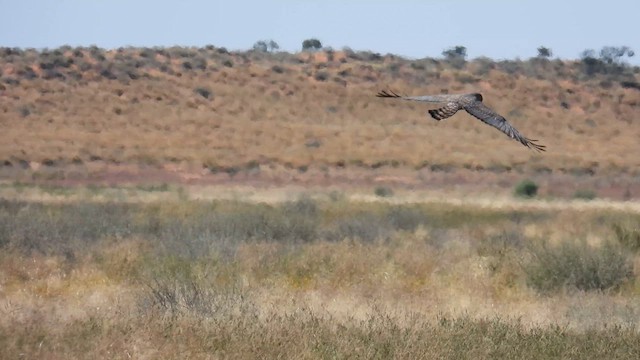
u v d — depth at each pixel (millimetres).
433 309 50938
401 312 48812
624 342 42219
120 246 70375
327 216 114062
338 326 42500
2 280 58219
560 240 83812
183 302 48812
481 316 49062
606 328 45562
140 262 64250
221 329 41438
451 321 45500
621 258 63562
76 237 76812
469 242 85438
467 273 63719
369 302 52000
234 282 55938
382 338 40656
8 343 38156
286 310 48312
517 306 53656
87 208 107812
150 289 52062
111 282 58031
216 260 64312
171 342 39344
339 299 52844
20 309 46781
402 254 70062
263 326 42469
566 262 62219
